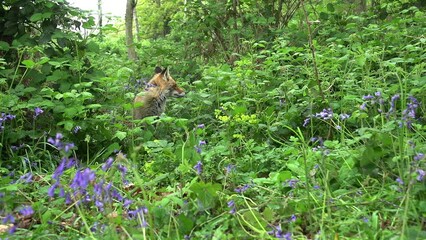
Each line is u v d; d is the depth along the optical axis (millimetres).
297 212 4016
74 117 6914
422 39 7430
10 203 4430
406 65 7938
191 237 3768
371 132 4867
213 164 5156
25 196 4641
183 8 12898
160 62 12164
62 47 7336
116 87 7504
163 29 20797
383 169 4312
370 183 4410
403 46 8180
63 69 7371
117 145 6441
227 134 6336
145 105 9125
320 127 6309
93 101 7434
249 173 5129
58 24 7422
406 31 8898
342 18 10938
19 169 6188
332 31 10406
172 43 13312
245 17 11820
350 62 7379
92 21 7516
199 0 12422
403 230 3225
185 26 12664
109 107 7238
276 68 8078
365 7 12891
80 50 7566
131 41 14250
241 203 4152
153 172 5262
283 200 4199
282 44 8891
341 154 4730
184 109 8406
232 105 7098
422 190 3826
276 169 5348
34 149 6398
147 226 3654
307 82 7383
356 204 3898
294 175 4996
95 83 7598
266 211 3818
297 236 3555
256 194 4566
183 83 9727
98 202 3688
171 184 4996
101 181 3633
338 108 6543
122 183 4504
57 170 3432
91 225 3953
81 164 6023
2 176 5977
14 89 6855
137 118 9086
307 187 3973
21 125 6855
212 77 7953
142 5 21906
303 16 11539
